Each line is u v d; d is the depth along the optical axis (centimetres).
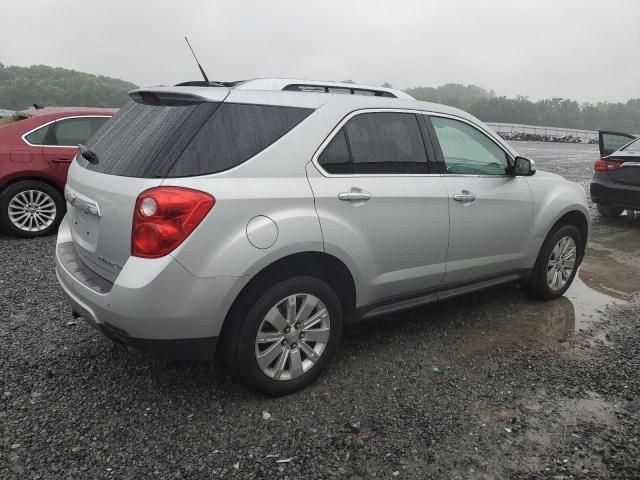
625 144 948
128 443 258
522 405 301
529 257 442
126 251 263
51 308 425
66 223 363
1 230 678
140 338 261
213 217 259
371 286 330
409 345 378
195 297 259
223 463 246
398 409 294
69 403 291
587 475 243
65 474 234
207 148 268
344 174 312
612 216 939
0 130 637
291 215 282
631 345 387
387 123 342
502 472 244
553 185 460
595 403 305
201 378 323
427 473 242
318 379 325
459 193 370
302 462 248
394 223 331
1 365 329
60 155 661
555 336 401
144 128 287
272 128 290
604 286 534
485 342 387
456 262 380
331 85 342
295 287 293
